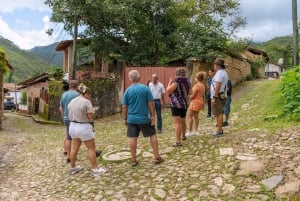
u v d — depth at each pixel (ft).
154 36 69.21
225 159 21.36
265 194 17.11
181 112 25.44
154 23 69.97
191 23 74.43
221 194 17.85
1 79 58.29
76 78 62.69
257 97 58.18
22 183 24.18
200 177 19.88
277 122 29.73
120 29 67.77
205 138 26.32
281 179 17.98
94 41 67.46
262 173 18.94
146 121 22.71
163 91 35.94
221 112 26.40
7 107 171.42
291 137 22.94
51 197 21.15
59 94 66.23
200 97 28.78
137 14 66.23
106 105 61.57
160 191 19.24
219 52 69.46
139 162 23.95
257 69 106.11
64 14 63.87
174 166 22.00
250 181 18.49
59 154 30.55
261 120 34.37
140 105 22.68
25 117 93.45
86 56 71.20
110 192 20.31
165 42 70.59
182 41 70.59
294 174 18.19
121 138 34.12
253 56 111.45
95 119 59.47
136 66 67.31
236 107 50.16
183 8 74.02
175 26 71.92
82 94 23.53
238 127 32.24
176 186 19.47
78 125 22.97
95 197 20.06
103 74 65.36
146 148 26.84
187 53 67.46
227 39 77.15
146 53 68.64
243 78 91.45
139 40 68.74
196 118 28.84
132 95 22.74
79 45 71.41
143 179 21.12
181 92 25.30
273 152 21.11
